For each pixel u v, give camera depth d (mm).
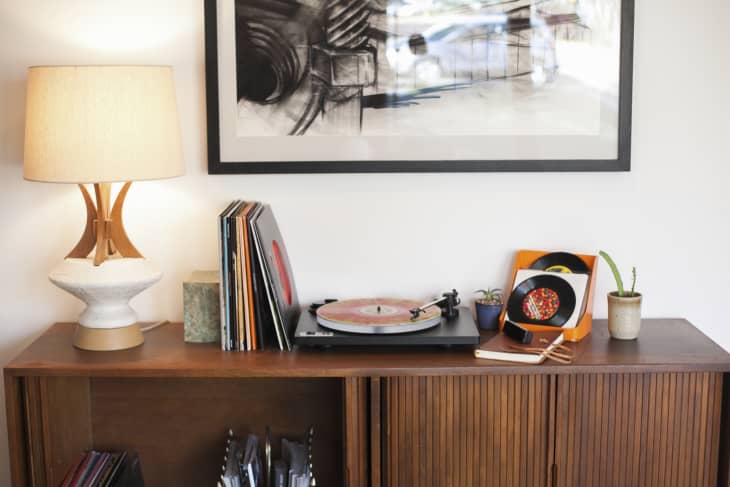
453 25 2092
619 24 2092
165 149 1884
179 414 2164
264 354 1938
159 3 2113
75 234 2184
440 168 2129
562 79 2111
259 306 1953
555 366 1843
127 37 2123
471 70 2107
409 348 1978
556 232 2189
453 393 1882
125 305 2010
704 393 1892
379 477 1913
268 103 2117
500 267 2203
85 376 1978
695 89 2143
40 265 2195
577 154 2135
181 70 2137
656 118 2152
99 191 1934
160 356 1930
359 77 2105
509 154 2135
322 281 2211
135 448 2176
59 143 1801
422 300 2213
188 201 2180
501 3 2088
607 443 1904
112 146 1805
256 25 2092
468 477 1916
